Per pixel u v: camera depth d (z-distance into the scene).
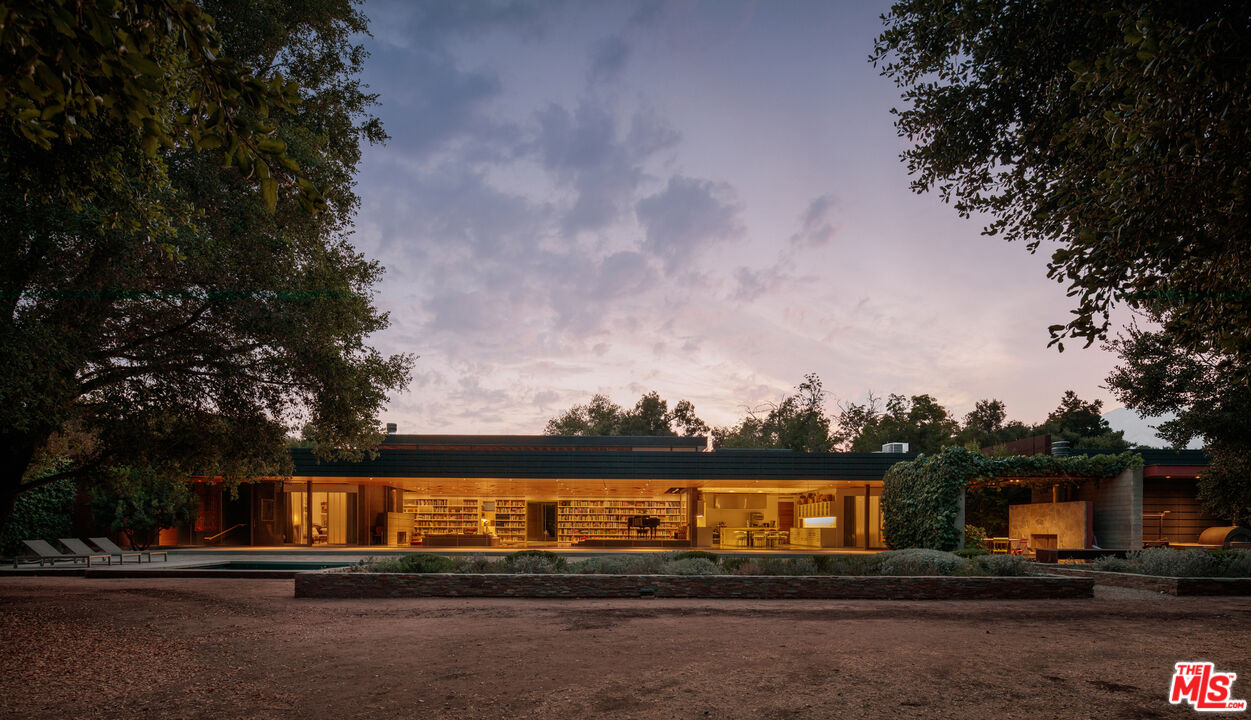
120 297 9.56
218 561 20.41
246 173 3.16
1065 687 6.06
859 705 5.54
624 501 30.67
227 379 11.24
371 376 13.16
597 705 5.55
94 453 12.95
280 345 10.96
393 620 9.59
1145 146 4.20
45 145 3.29
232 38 10.88
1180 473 23.94
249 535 28.45
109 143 5.65
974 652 7.46
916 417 49.22
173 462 13.16
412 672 6.60
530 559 13.39
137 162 6.01
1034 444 32.12
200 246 8.95
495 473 26.36
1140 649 7.65
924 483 23.78
